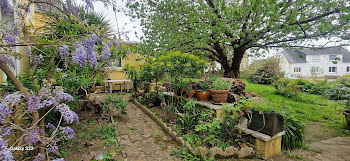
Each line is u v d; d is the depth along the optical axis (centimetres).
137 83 607
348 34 345
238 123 285
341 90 629
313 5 336
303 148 272
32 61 195
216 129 282
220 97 357
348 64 1859
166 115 382
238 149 248
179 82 411
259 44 512
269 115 240
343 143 294
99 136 286
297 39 423
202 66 381
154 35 539
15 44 116
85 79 267
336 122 407
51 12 216
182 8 464
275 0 328
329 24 308
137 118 402
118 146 257
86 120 353
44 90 141
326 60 1869
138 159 225
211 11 421
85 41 128
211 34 500
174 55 386
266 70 1111
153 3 526
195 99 427
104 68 327
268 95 725
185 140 268
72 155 226
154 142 275
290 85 720
